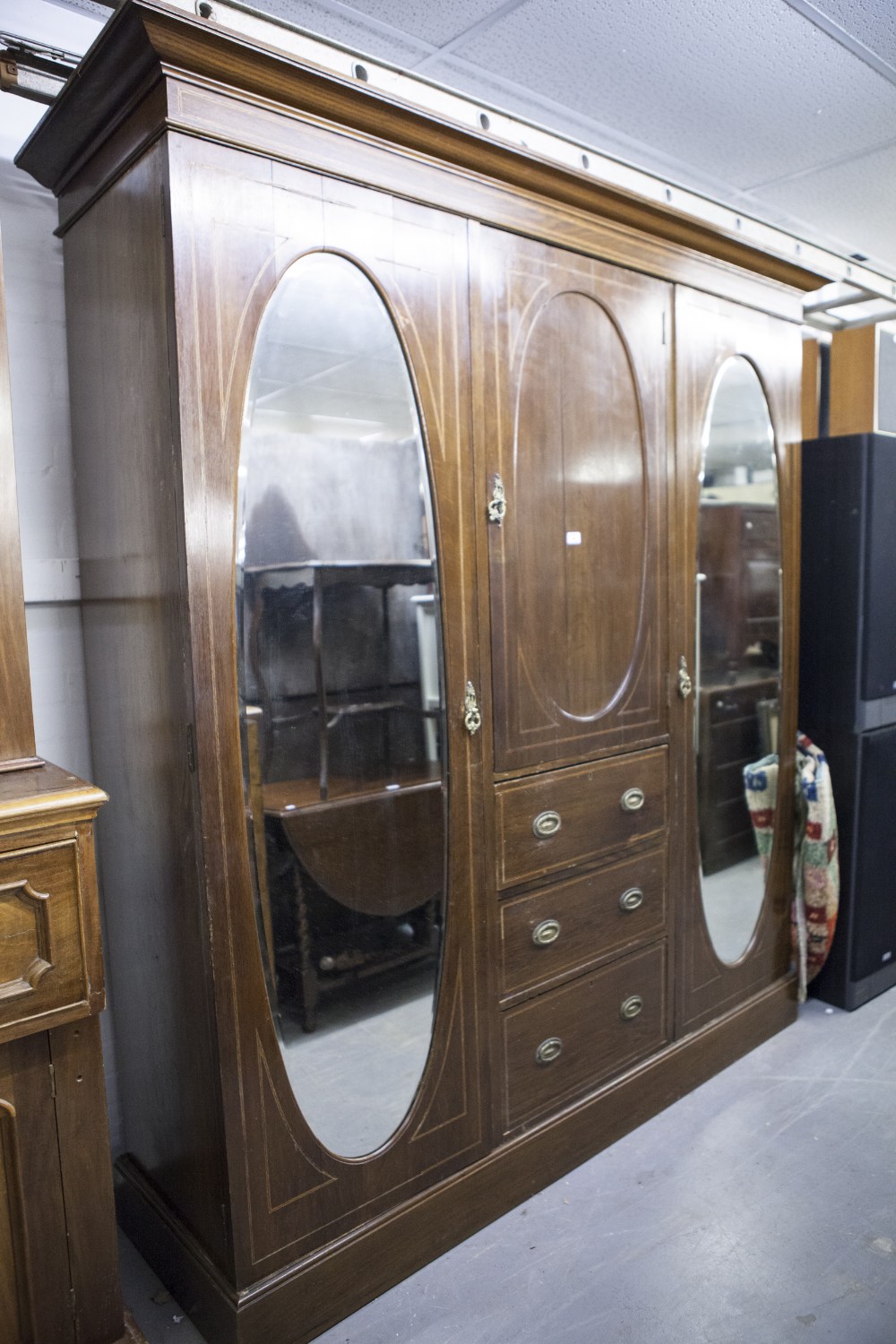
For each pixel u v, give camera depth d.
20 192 1.57
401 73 1.31
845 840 2.29
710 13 1.64
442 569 1.46
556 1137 1.71
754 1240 1.56
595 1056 1.79
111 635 1.48
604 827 1.76
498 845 1.58
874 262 3.08
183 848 1.30
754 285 2.01
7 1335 1.15
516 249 1.53
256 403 1.26
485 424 1.51
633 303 1.74
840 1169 1.73
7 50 1.38
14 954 1.06
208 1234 1.37
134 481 1.33
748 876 2.14
